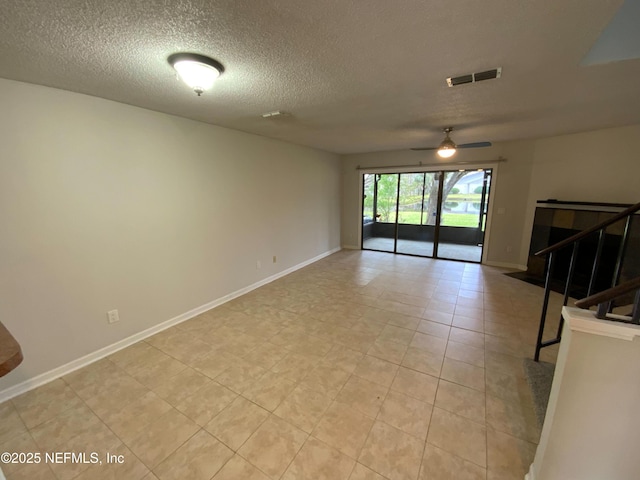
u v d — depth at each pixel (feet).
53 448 5.15
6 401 6.32
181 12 3.87
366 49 5.05
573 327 3.58
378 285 13.53
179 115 9.36
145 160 8.64
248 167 12.37
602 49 5.64
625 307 10.30
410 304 11.28
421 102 8.08
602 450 3.74
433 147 16.39
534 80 6.55
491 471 4.66
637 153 11.22
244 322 9.95
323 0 3.67
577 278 12.67
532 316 10.16
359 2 3.72
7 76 5.92
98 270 7.80
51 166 6.77
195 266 10.46
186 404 6.17
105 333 8.06
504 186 15.66
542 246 14.14
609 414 3.62
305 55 5.24
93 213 7.59
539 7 3.89
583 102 8.18
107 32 4.36
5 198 6.16
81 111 7.17
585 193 12.83
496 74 6.17
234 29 4.36
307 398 6.32
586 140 12.59
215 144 10.80
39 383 6.86
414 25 4.32
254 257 13.16
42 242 6.75
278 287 13.43
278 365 7.50
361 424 5.61
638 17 5.35
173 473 4.68
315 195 17.57
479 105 8.41
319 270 16.14
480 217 19.48
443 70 5.96
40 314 6.83
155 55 5.14
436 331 9.16
